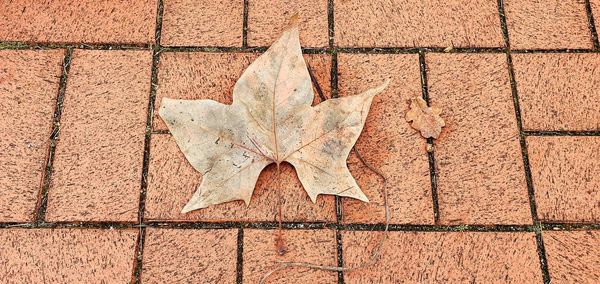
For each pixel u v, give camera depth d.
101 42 0.72
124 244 0.65
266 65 0.65
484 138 0.69
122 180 0.67
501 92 0.71
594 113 0.70
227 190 0.64
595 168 0.68
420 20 0.74
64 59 0.72
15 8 0.73
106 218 0.66
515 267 0.65
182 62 0.72
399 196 0.67
